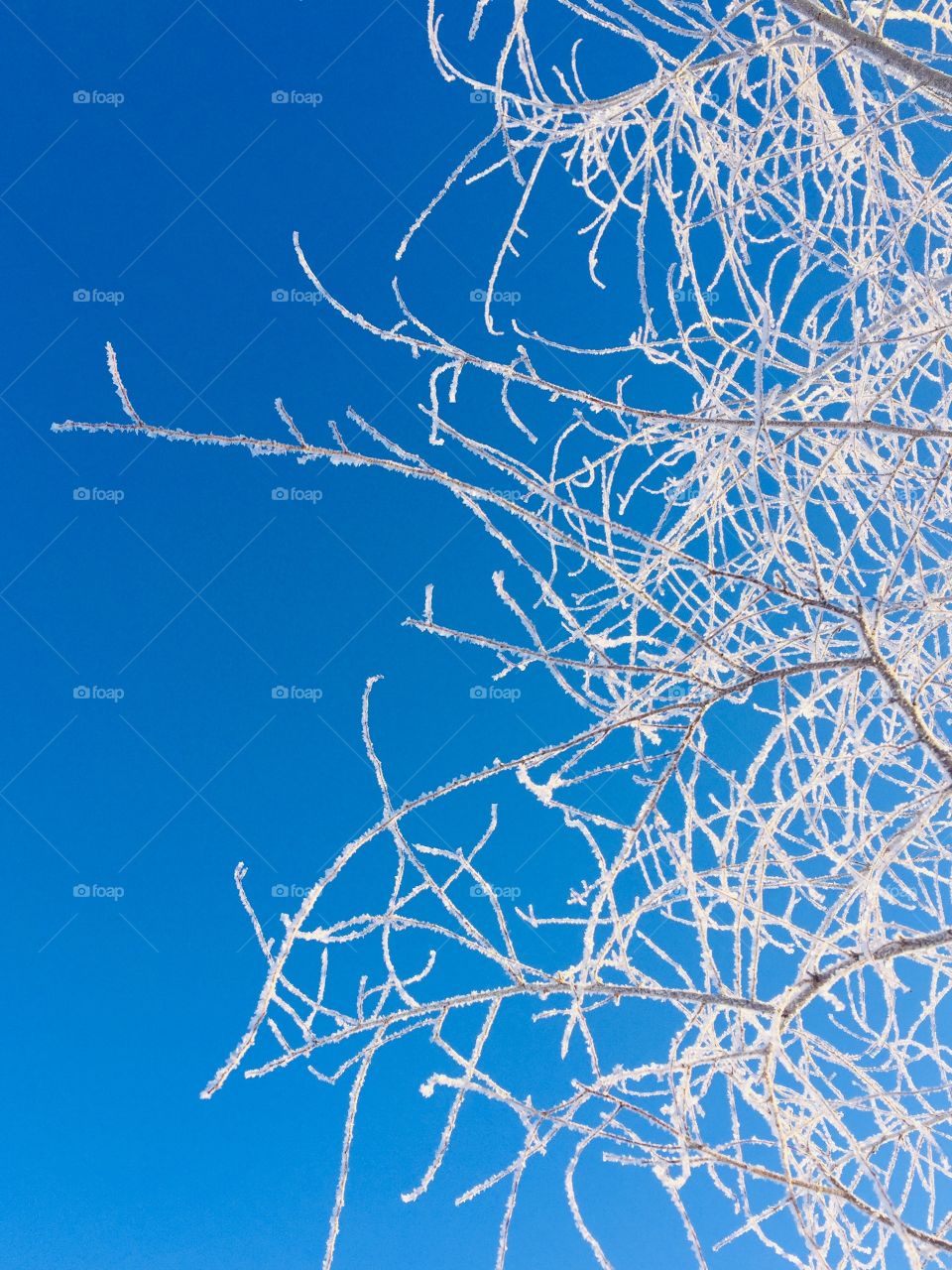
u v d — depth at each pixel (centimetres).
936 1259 144
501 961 148
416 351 152
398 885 153
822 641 165
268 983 129
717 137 180
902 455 151
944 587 180
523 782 145
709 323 176
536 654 147
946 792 139
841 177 205
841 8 167
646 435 190
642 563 183
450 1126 143
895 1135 151
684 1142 139
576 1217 143
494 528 146
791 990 144
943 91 162
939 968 164
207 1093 121
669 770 147
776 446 165
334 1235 133
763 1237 153
